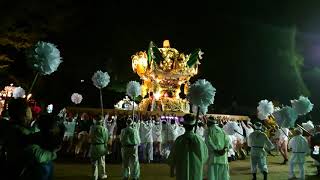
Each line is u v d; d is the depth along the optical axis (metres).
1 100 15.19
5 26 23.41
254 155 10.37
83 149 15.41
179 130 15.64
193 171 6.54
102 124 10.22
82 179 10.55
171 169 6.73
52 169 4.44
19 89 12.11
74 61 31.25
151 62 18.52
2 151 4.45
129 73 32.41
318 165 12.09
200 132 13.83
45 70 5.84
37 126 4.62
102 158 10.76
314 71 32.44
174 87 19.47
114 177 11.15
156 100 18.69
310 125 13.78
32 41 24.64
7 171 4.19
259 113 11.61
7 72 25.98
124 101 19.95
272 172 12.77
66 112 16.09
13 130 4.34
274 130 17.97
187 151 6.59
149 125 15.05
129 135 10.02
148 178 11.03
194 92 6.94
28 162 4.18
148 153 15.02
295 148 10.71
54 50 6.00
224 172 8.59
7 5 23.20
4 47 25.61
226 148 8.65
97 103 29.09
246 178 11.31
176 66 18.69
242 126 18.22
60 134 4.46
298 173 12.55
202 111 9.62
